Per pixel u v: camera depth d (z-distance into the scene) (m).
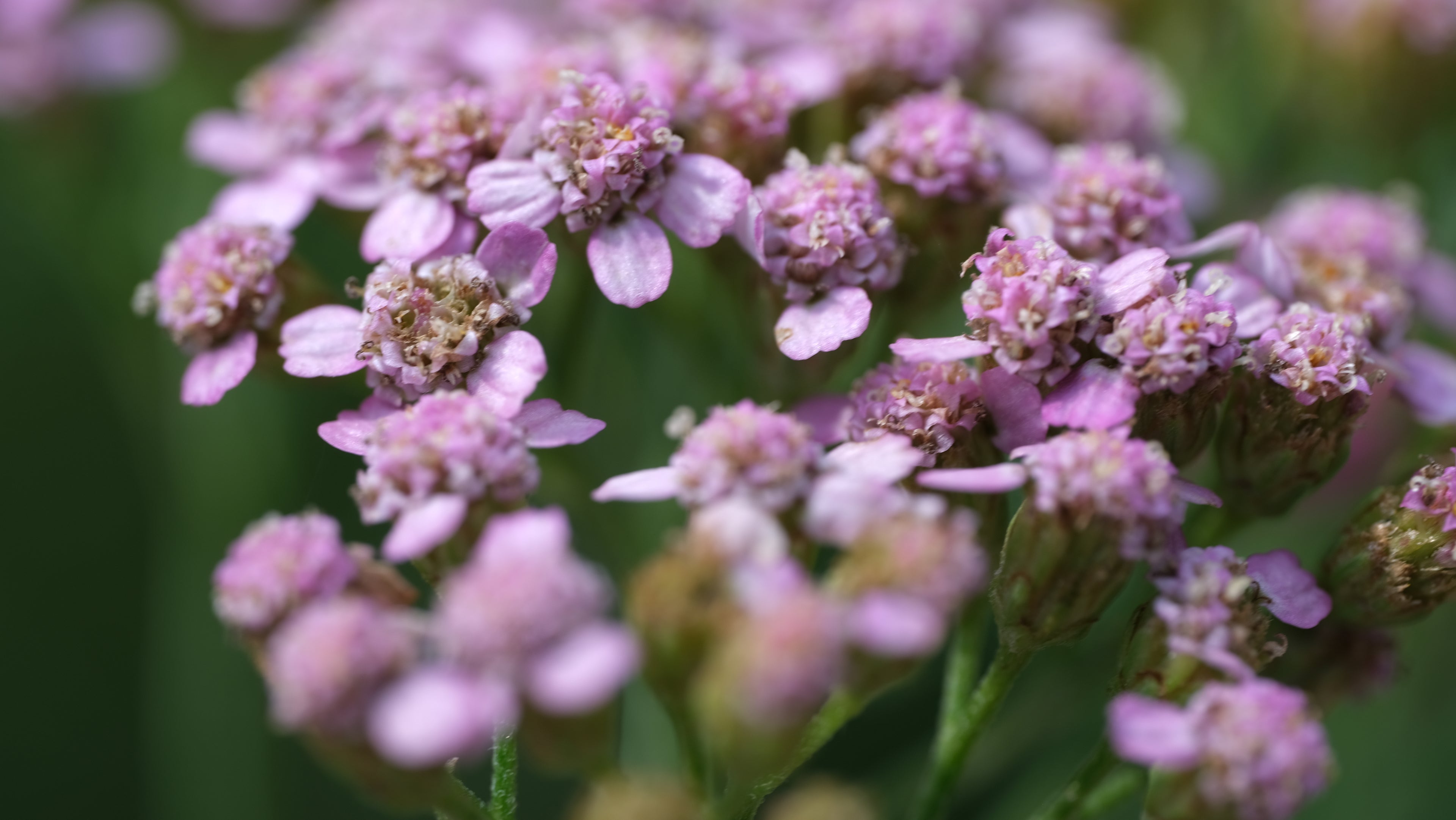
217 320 0.07
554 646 0.06
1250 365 0.07
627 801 0.06
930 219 0.07
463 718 0.06
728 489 0.07
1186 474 0.08
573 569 0.06
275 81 0.08
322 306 0.07
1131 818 0.08
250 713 0.08
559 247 0.07
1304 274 0.08
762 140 0.07
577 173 0.07
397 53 0.08
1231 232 0.07
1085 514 0.07
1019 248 0.07
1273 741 0.06
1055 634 0.07
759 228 0.07
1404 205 0.08
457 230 0.07
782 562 0.06
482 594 0.06
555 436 0.07
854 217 0.07
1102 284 0.07
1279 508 0.07
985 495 0.07
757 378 0.07
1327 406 0.07
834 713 0.07
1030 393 0.07
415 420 0.07
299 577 0.07
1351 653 0.07
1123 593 0.08
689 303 0.08
